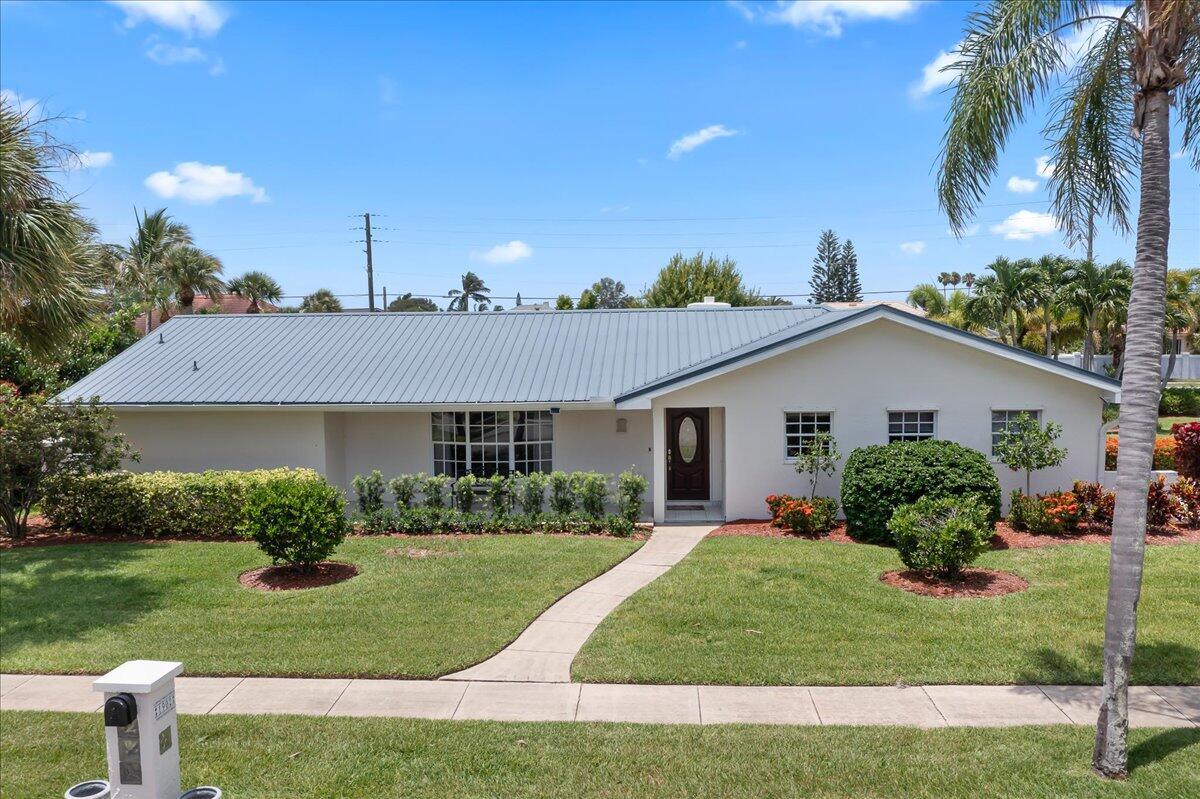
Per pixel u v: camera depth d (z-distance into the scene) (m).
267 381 16.94
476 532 14.45
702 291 42.88
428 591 10.58
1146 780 5.88
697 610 9.70
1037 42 7.64
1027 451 14.05
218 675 8.04
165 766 4.88
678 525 15.12
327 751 6.43
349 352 18.12
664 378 15.24
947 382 14.97
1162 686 7.64
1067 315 37.16
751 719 7.00
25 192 10.68
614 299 77.62
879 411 15.09
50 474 14.06
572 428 16.67
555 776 6.02
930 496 12.67
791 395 15.19
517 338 18.58
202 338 19.31
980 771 6.04
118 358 18.52
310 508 11.10
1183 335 43.25
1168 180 6.28
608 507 16.44
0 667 8.26
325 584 11.02
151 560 12.40
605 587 10.93
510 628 9.17
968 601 9.91
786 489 15.35
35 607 10.12
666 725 6.87
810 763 6.18
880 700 7.37
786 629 9.05
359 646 8.66
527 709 7.25
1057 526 13.41
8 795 5.84
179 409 16.31
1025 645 8.51
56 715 7.19
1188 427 14.47
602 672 7.97
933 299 46.94
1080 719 6.96
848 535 13.84
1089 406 14.91
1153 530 13.72
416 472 17.06
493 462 16.73
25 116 10.84
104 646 8.77
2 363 20.09
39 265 10.56
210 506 14.16
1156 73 6.26
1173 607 9.59
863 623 9.21
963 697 7.43
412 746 6.50
